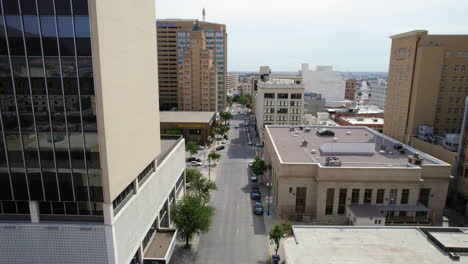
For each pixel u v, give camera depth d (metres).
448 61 79.25
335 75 191.75
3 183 27.59
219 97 193.75
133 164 32.91
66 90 25.58
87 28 24.44
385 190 50.94
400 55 85.31
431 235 35.72
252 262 41.91
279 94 110.31
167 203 48.84
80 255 28.64
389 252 33.06
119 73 28.78
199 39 152.38
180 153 58.38
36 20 24.66
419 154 61.06
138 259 36.16
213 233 49.50
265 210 57.84
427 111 79.38
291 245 34.44
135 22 32.69
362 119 115.56
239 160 93.31
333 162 51.88
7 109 26.14
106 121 26.19
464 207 58.34
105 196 27.28
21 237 28.44
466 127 57.31
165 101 183.75
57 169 27.14
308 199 53.50
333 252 33.00
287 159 56.75
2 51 25.25
